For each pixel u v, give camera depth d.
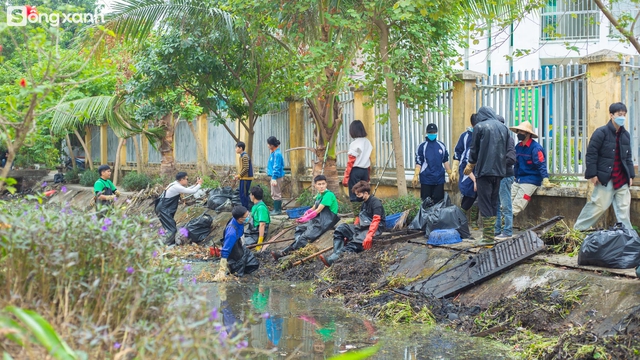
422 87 11.62
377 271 9.35
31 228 4.62
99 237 4.83
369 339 6.88
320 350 6.49
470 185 10.03
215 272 10.75
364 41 11.66
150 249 5.12
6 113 5.28
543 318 6.65
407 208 10.81
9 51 18.81
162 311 4.64
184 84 15.33
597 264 7.11
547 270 7.34
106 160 27.88
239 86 14.70
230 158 19.28
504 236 9.02
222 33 13.44
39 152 25.59
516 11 9.40
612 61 9.12
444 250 8.99
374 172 13.62
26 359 3.88
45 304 4.38
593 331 6.18
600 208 8.27
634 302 6.18
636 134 9.05
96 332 4.03
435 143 10.91
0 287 4.65
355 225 10.55
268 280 10.27
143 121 16.67
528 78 10.55
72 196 22.27
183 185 13.64
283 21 12.20
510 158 8.77
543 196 9.90
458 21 12.06
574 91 9.81
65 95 5.49
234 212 10.32
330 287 9.21
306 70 11.25
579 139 9.84
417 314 7.64
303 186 16.00
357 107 13.87
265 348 6.58
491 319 7.06
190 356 4.00
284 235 12.27
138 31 13.36
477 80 11.41
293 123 16.16
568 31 18.34
